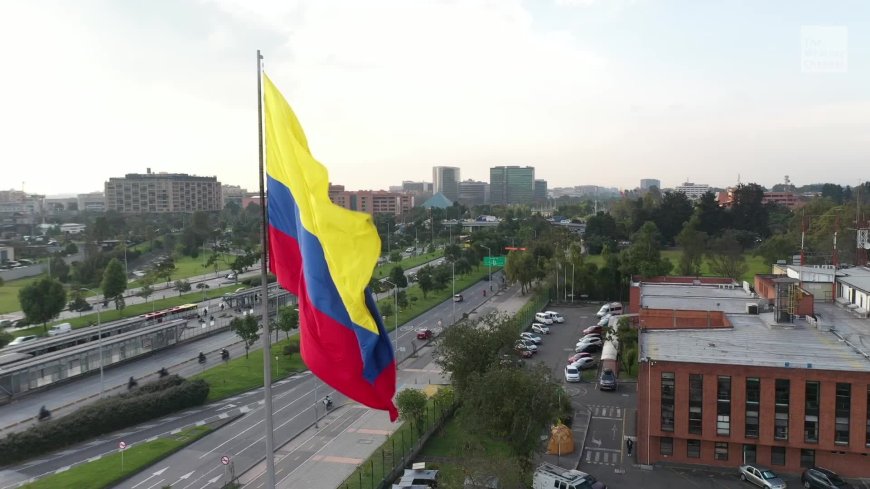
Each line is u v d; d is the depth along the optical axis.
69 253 196.12
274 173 22.05
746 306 73.81
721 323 69.56
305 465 53.62
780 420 50.62
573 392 72.94
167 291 150.50
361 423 63.97
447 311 125.12
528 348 89.88
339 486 48.91
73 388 78.31
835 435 49.44
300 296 21.05
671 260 181.62
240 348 97.31
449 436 60.06
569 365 80.44
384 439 59.31
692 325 70.56
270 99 21.91
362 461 54.12
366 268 20.06
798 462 50.72
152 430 63.50
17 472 53.34
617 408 67.31
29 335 102.25
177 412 69.00
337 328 19.95
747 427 51.25
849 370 49.00
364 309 19.95
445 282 142.50
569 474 47.53
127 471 51.94
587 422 63.19
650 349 57.00
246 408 69.69
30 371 75.81
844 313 70.75
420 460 54.31
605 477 50.78
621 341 81.69
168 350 97.38
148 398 66.75
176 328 99.88
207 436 61.25
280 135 21.56
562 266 138.62
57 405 71.56
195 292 148.50
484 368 58.72
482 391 48.47
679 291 91.56
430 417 63.59
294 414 67.19
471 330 61.28
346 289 19.89
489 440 57.34
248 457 55.72
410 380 78.06
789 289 65.38
